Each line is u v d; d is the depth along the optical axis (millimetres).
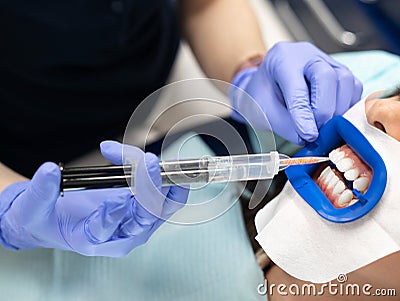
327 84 850
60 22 1062
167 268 948
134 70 1219
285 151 886
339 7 1493
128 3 1090
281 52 936
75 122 1230
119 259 967
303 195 745
